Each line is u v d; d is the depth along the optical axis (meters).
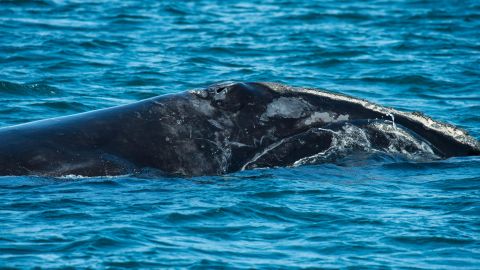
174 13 132.38
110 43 110.50
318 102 59.19
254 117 57.84
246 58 105.38
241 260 45.31
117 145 55.94
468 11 134.38
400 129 59.34
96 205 51.75
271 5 141.50
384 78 95.81
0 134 56.22
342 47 110.88
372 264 45.22
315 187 55.62
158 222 49.84
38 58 100.81
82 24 121.31
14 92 85.12
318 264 45.09
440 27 124.00
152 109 57.19
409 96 89.69
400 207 53.00
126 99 85.62
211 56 105.75
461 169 58.28
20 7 130.00
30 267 43.28
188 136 56.62
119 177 55.22
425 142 59.53
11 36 111.06
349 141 58.56
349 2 144.00
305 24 126.62
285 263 45.16
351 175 57.22
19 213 50.22
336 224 50.50
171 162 56.00
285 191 54.72
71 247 45.91
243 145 57.28
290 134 58.09
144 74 95.44
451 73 98.25
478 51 109.94
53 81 91.06
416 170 58.03
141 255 45.34
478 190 55.25
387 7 138.88
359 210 52.41
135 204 52.09
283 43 113.50
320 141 58.25
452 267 44.94
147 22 125.25
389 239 48.41
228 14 133.25
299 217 51.50
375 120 59.44
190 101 57.69
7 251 45.12
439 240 48.19
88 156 55.38
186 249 46.44
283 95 58.81
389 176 57.34
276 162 57.44
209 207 52.00
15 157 54.84
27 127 56.78
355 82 95.06
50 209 50.94
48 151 55.19
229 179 56.19
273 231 49.56
